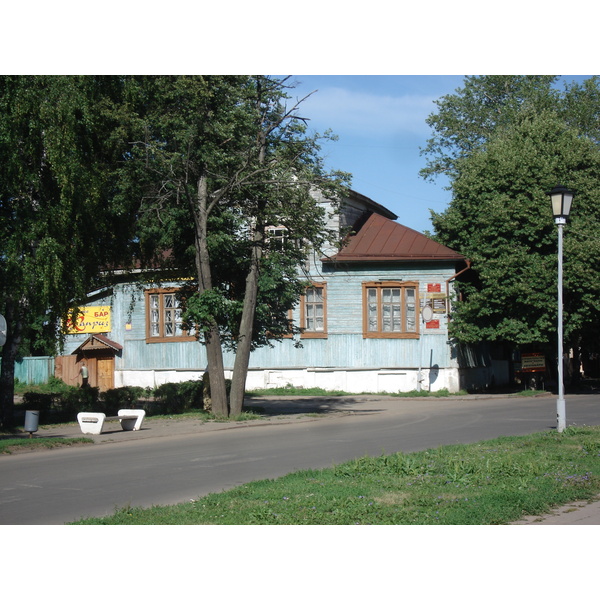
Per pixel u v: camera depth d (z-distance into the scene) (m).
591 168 35.44
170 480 11.81
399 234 37.09
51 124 19.53
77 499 10.31
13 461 14.84
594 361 52.66
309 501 9.09
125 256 24.41
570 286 32.62
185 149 22.47
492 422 20.97
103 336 40.88
